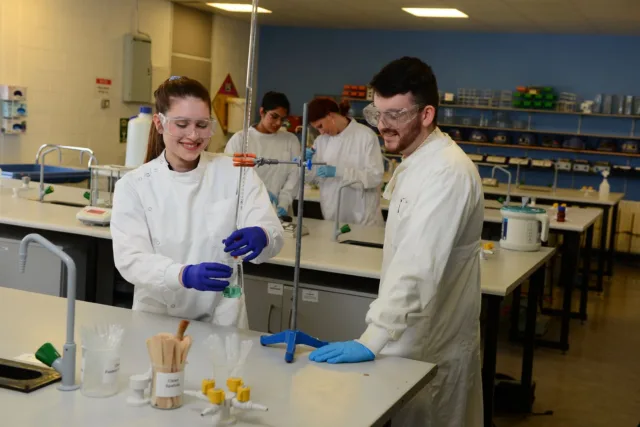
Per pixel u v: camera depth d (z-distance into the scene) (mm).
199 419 1470
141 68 8281
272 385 1688
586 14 7781
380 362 1896
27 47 6949
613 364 4871
